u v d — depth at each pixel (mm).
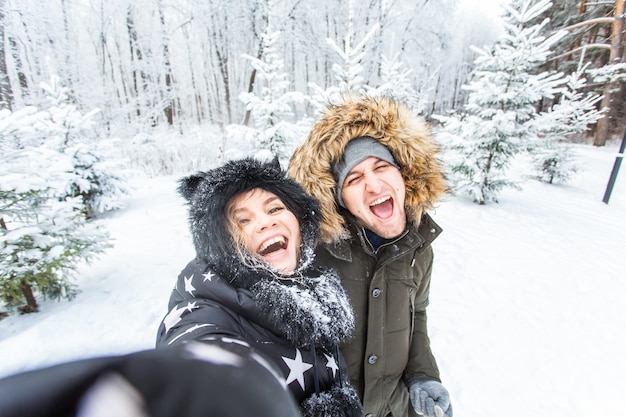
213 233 680
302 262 791
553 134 10055
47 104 13648
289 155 5855
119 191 6516
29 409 201
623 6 12898
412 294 1144
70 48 16594
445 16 17766
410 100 8812
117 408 215
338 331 748
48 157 3041
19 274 2740
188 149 11289
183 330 602
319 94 5410
